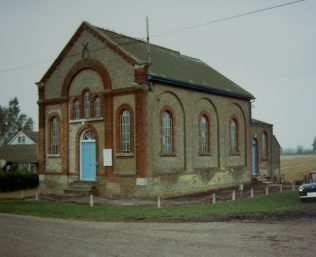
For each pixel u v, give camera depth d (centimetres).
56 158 2894
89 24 2691
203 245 1120
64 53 2847
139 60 2444
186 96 2758
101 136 2625
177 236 1261
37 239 1234
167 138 2608
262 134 3956
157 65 2702
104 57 2612
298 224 1445
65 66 2850
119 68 2534
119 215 1773
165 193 2522
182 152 2709
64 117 2842
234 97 3291
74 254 1033
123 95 2509
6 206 2178
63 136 2845
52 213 1873
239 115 3381
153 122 2462
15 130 9000
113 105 2562
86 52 2712
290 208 1889
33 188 3716
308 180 2416
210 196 2555
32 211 1953
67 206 2134
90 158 2703
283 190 2984
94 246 1125
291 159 9700
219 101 3111
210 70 3544
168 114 2628
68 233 1338
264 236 1234
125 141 2512
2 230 1406
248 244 1124
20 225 1524
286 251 1036
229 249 1066
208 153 2955
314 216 1642
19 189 3625
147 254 1024
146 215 1762
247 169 3422
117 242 1178
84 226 1492
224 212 1789
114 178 2520
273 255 995
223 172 3109
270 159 4066
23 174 3675
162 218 1673
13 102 9200
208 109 3000
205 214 1747
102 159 2605
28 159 4872
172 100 2639
